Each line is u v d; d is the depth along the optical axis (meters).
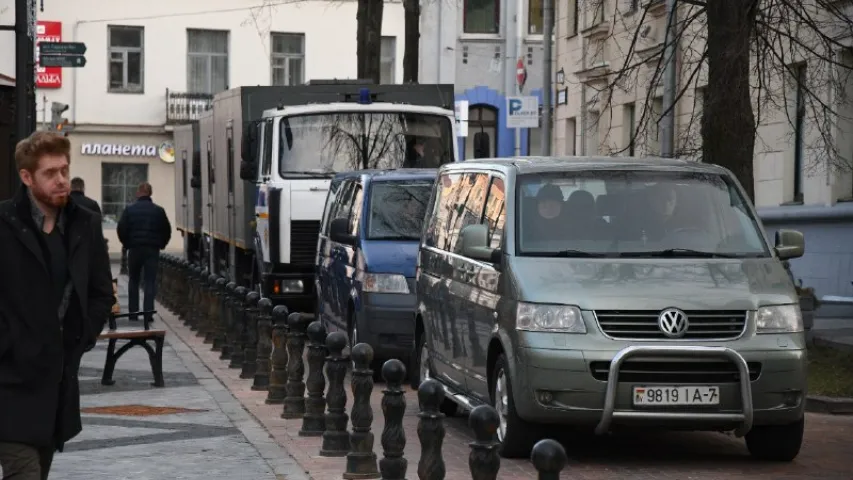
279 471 26.69
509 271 28.11
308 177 55.41
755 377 26.77
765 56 43.41
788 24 43.56
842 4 45.47
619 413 26.36
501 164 31.09
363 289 41.66
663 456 28.59
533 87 135.00
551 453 13.61
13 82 55.44
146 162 140.88
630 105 80.81
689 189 30.03
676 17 50.66
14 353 16.55
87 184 139.75
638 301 26.73
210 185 75.31
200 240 84.06
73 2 138.12
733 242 29.22
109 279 17.47
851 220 57.72
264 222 56.38
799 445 27.69
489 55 134.50
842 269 58.44
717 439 30.95
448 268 32.59
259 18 142.25
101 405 36.91
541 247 28.59
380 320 41.34
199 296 61.06
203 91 142.00
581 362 26.33
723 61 41.91
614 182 29.95
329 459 28.16
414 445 30.12
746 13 42.03
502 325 27.78
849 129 56.78
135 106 140.12
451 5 133.00
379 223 43.56
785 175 61.88
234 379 43.38
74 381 17.03
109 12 139.00
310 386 31.50
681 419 26.42
